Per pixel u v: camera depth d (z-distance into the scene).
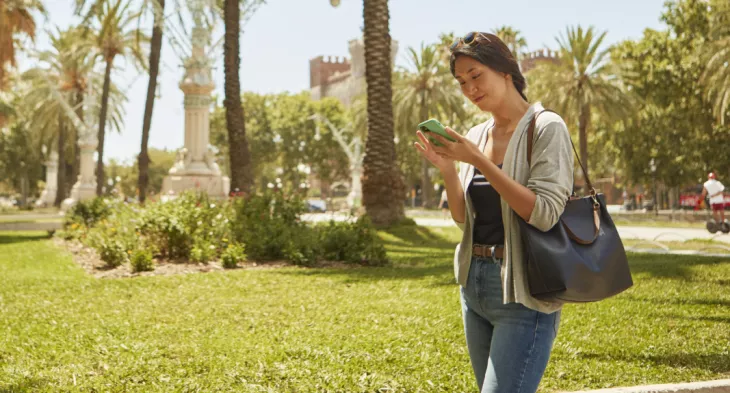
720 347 5.55
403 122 51.62
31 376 4.82
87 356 5.43
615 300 7.97
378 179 20.75
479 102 2.53
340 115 80.62
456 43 2.51
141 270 12.16
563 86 37.16
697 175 43.72
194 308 7.86
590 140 49.59
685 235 21.64
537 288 2.29
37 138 57.97
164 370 4.98
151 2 23.56
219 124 79.88
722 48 30.38
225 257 12.72
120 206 18.67
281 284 10.05
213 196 30.50
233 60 23.00
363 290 9.26
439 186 83.00
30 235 22.83
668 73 39.56
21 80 50.12
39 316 7.37
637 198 62.59
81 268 12.55
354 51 56.75
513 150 2.42
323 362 5.14
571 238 2.33
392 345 5.70
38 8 26.22
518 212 2.30
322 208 53.59
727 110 35.66
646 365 5.06
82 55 41.75
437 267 12.23
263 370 4.91
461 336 6.07
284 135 79.25
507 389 2.39
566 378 4.72
